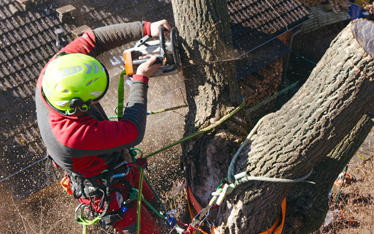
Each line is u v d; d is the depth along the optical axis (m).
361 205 5.63
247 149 1.96
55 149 1.40
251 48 7.08
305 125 1.67
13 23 6.39
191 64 2.00
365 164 6.94
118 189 1.69
